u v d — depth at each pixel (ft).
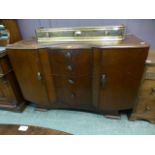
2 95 6.10
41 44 4.64
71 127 5.42
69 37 4.86
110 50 3.93
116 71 4.26
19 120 5.91
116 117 5.57
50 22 5.89
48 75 4.94
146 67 4.21
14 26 5.84
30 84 5.36
